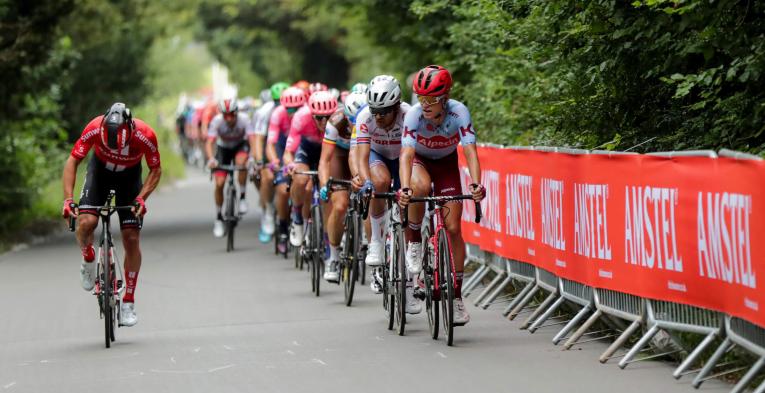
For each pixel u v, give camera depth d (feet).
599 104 85.20
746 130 70.13
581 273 70.85
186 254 134.62
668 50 75.20
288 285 104.22
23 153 184.96
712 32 67.46
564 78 88.53
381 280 81.61
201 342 74.54
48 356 71.46
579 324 76.18
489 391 56.80
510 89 113.09
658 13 72.90
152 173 75.15
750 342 52.95
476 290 96.27
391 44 166.50
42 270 122.11
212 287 103.76
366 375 61.67
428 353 67.87
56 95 228.43
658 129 81.97
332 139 91.35
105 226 74.64
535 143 98.84
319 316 84.99
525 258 82.23
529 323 77.15
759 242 50.55
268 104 131.95
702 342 57.47
